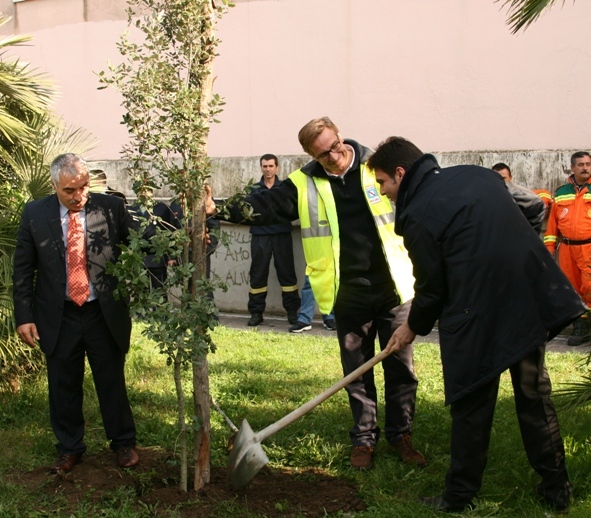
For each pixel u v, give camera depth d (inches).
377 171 171.8
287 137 435.2
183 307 166.7
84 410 235.8
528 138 374.6
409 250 163.6
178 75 168.9
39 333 189.3
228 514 167.2
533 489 174.2
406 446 197.3
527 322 156.0
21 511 172.1
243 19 440.8
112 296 188.2
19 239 190.5
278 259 409.4
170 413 237.5
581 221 343.3
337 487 182.1
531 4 191.5
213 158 452.8
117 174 477.1
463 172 163.8
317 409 238.7
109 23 481.4
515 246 157.2
